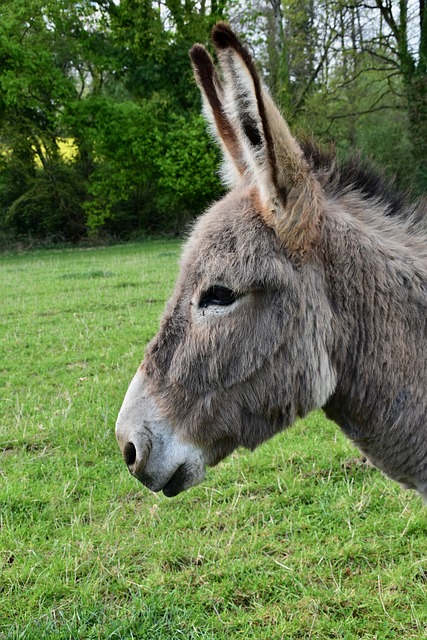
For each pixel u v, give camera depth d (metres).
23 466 4.51
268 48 27.20
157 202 29.98
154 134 26.48
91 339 8.03
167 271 14.50
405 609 3.01
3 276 15.79
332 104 24.61
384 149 25.02
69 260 20.77
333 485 4.15
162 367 2.19
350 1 23.47
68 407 5.55
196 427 2.16
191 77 26.77
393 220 2.33
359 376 2.16
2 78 24.59
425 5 22.55
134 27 27.80
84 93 35.59
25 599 3.15
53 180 30.27
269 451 4.66
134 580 3.27
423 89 22.06
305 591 3.10
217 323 2.09
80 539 3.64
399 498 3.91
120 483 4.27
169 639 2.86
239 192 2.26
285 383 2.09
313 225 2.05
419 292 2.15
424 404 2.11
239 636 2.88
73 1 25.45
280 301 2.06
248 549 3.48
